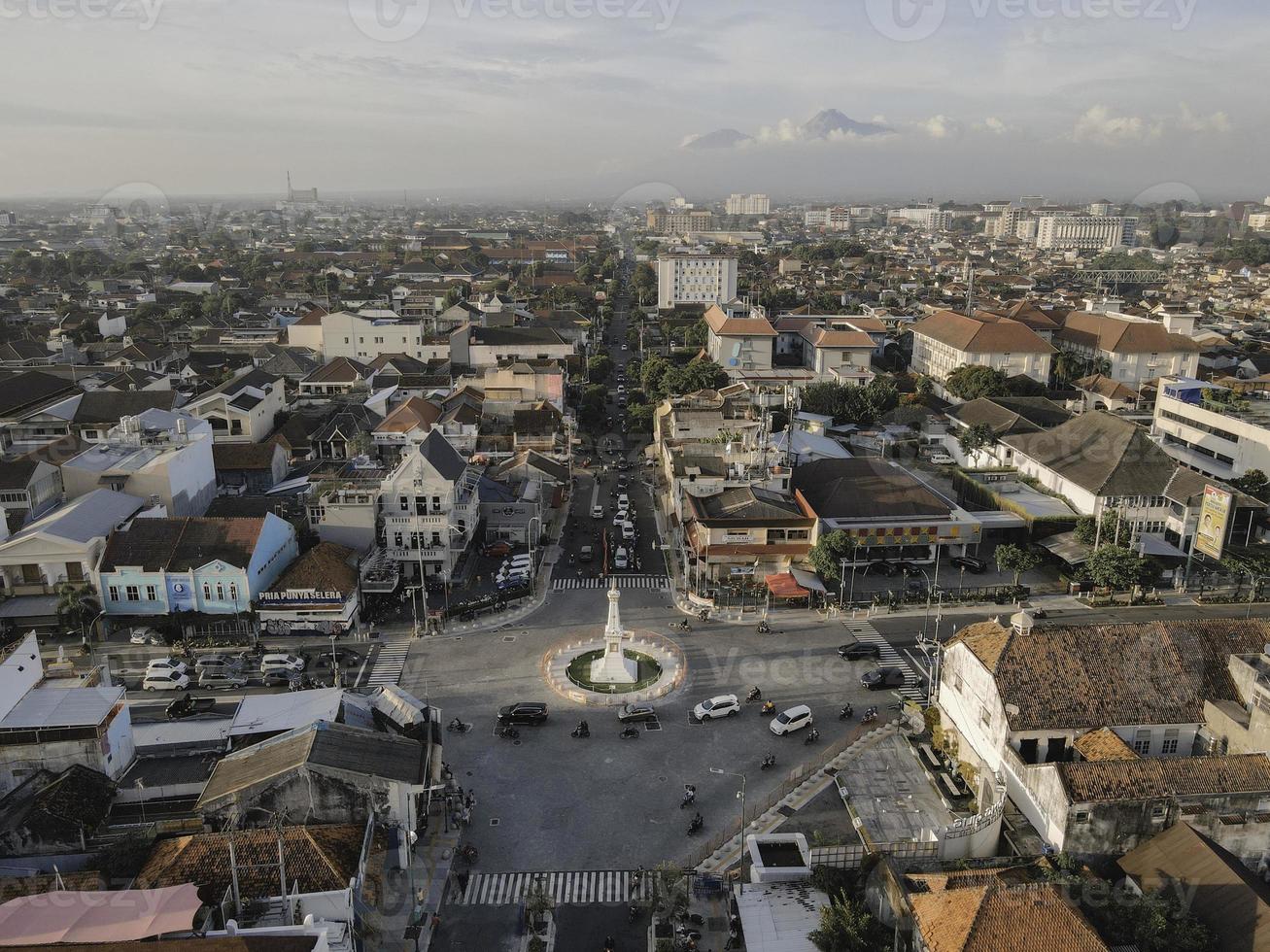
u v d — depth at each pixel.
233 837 59.19
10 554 99.00
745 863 66.44
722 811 74.00
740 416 164.00
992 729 72.12
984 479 141.00
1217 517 111.75
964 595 112.88
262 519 105.25
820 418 182.00
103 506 110.00
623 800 75.44
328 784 64.19
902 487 127.12
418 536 116.50
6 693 70.38
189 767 71.94
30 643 74.94
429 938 60.75
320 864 59.38
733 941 58.25
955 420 178.75
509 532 131.75
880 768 78.94
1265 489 129.12
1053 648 74.19
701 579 117.38
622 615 109.62
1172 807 60.06
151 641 99.69
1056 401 199.00
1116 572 108.75
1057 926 50.38
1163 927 52.09
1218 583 118.00
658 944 57.44
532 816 73.50
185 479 123.44
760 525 115.38
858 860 63.50
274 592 101.69
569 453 164.75
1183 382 163.12
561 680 93.56
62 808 64.06
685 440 153.38
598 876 67.00
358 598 107.69
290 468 155.50
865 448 173.75
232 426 161.12
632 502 150.62
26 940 50.19
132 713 86.25
